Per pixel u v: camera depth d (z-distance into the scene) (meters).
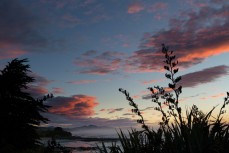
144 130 3.59
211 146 3.59
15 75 8.10
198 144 3.54
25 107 6.08
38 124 10.01
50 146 4.19
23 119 6.20
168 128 3.71
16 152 6.49
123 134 4.16
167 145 3.61
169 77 3.34
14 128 6.19
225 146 3.62
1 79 7.14
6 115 6.06
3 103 6.13
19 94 8.36
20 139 6.73
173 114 3.46
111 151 4.09
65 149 4.25
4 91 6.66
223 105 3.73
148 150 3.65
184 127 3.60
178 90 3.33
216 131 3.71
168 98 3.38
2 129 6.12
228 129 3.75
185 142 3.62
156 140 3.51
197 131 3.64
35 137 9.74
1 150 6.09
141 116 3.57
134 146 3.95
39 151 9.09
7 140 6.20
